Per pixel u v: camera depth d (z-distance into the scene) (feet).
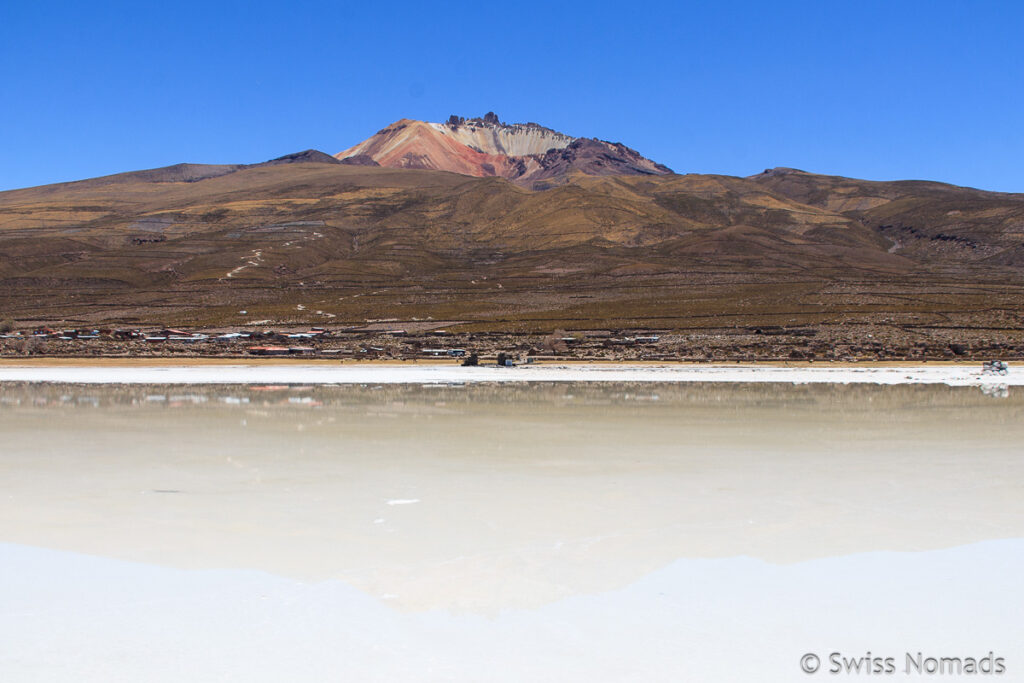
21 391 179.22
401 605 39.52
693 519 55.77
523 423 114.93
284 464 78.89
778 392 174.09
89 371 255.91
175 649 34.73
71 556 47.09
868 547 48.67
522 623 37.45
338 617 38.09
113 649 34.76
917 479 70.38
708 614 38.40
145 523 54.60
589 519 55.83
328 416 123.95
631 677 32.22
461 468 76.59
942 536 50.98
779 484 68.28
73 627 36.96
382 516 56.75
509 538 50.93
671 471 74.90
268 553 47.65
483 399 156.25
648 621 37.63
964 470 74.90
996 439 96.63
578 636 36.09
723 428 108.78
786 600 40.09
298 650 34.68
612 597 40.52
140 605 39.50
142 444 92.63
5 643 35.27
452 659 33.86
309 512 58.03
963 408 137.39
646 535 51.57
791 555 47.06
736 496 63.36
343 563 45.85
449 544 49.57
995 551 47.62
